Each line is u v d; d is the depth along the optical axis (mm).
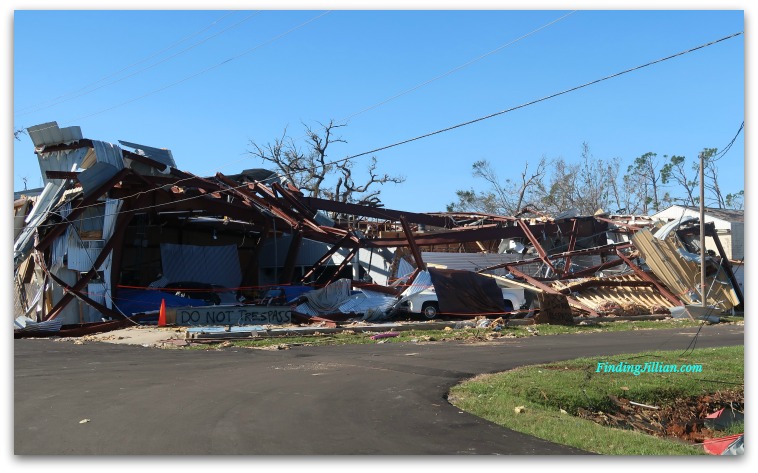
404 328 23125
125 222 25812
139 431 7965
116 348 18188
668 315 29500
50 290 24062
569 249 37219
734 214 41969
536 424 8938
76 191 25000
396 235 38594
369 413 9219
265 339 19906
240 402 9859
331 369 13633
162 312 22844
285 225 31859
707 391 12328
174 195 28250
